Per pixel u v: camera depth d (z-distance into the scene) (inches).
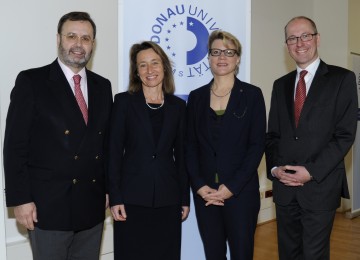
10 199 73.7
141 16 99.7
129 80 92.0
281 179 87.7
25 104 74.2
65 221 76.4
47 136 75.8
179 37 102.8
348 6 201.0
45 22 116.7
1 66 109.9
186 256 104.7
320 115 84.7
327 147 83.8
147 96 88.0
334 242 160.1
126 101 85.7
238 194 85.9
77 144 77.2
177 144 89.7
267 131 97.0
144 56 86.7
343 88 83.7
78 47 77.4
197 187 87.1
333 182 85.9
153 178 84.0
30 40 114.3
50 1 117.2
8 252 113.3
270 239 165.0
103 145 84.4
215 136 87.4
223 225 89.4
